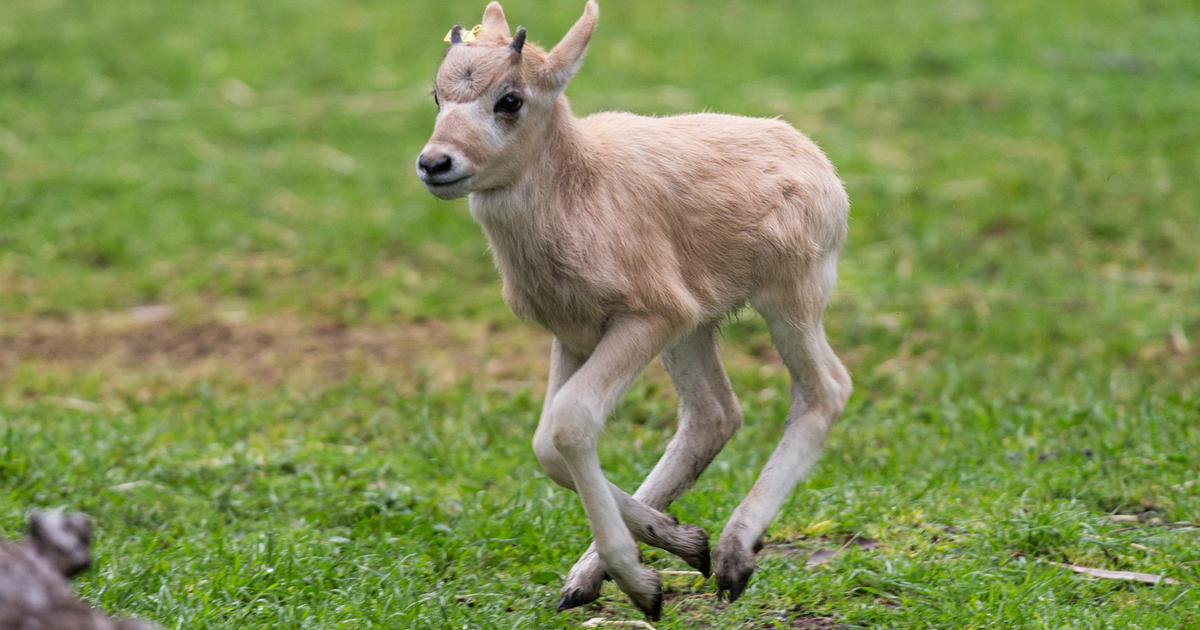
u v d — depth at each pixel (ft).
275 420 65.98
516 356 77.61
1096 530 47.91
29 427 62.59
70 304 86.48
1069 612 41.98
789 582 44.70
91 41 135.03
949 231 93.40
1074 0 145.89
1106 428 59.11
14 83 124.36
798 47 131.75
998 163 104.01
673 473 46.75
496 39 41.45
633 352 41.88
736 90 120.26
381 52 133.59
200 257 93.61
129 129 115.14
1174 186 98.99
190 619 41.65
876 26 138.51
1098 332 76.59
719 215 44.04
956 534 48.85
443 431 63.36
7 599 28.12
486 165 40.24
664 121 45.55
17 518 50.96
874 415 64.28
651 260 42.52
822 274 46.85
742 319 80.89
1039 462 55.83
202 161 108.88
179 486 56.75
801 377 46.68
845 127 112.47
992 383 68.59
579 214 41.91
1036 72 124.47
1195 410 60.64
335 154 111.45
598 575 43.68
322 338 81.35
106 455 58.39
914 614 42.52
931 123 113.29
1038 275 86.33
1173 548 46.60
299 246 94.63
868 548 48.39
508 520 50.31
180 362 78.13
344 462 58.18
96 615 29.96
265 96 123.75
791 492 49.85
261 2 148.15
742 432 62.34
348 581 45.42
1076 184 99.60
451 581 46.62
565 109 42.24
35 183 102.99
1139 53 129.29
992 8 143.64
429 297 86.22
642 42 132.98
